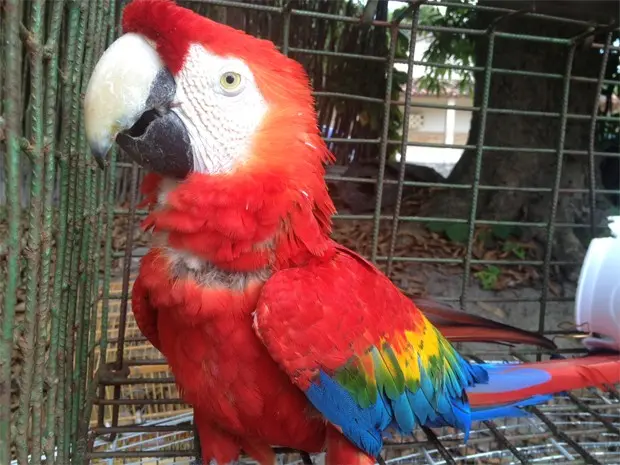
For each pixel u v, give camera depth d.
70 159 0.31
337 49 1.13
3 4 0.23
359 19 0.47
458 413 0.39
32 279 0.26
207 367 0.32
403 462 0.50
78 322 0.36
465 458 0.50
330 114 1.24
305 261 0.32
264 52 0.31
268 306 0.30
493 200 1.09
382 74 1.19
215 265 0.30
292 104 0.31
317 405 0.31
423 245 1.09
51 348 0.30
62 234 0.30
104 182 0.43
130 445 0.48
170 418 0.51
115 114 0.28
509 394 0.42
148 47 0.29
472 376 0.42
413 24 0.47
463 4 0.47
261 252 0.30
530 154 1.06
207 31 0.29
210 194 0.29
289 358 0.30
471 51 1.19
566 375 0.43
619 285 0.46
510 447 0.42
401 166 0.51
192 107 0.29
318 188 0.32
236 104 0.29
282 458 0.49
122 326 0.47
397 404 0.35
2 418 0.25
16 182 0.24
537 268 1.01
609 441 0.53
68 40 0.30
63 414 0.32
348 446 0.34
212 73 0.29
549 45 0.98
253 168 0.29
